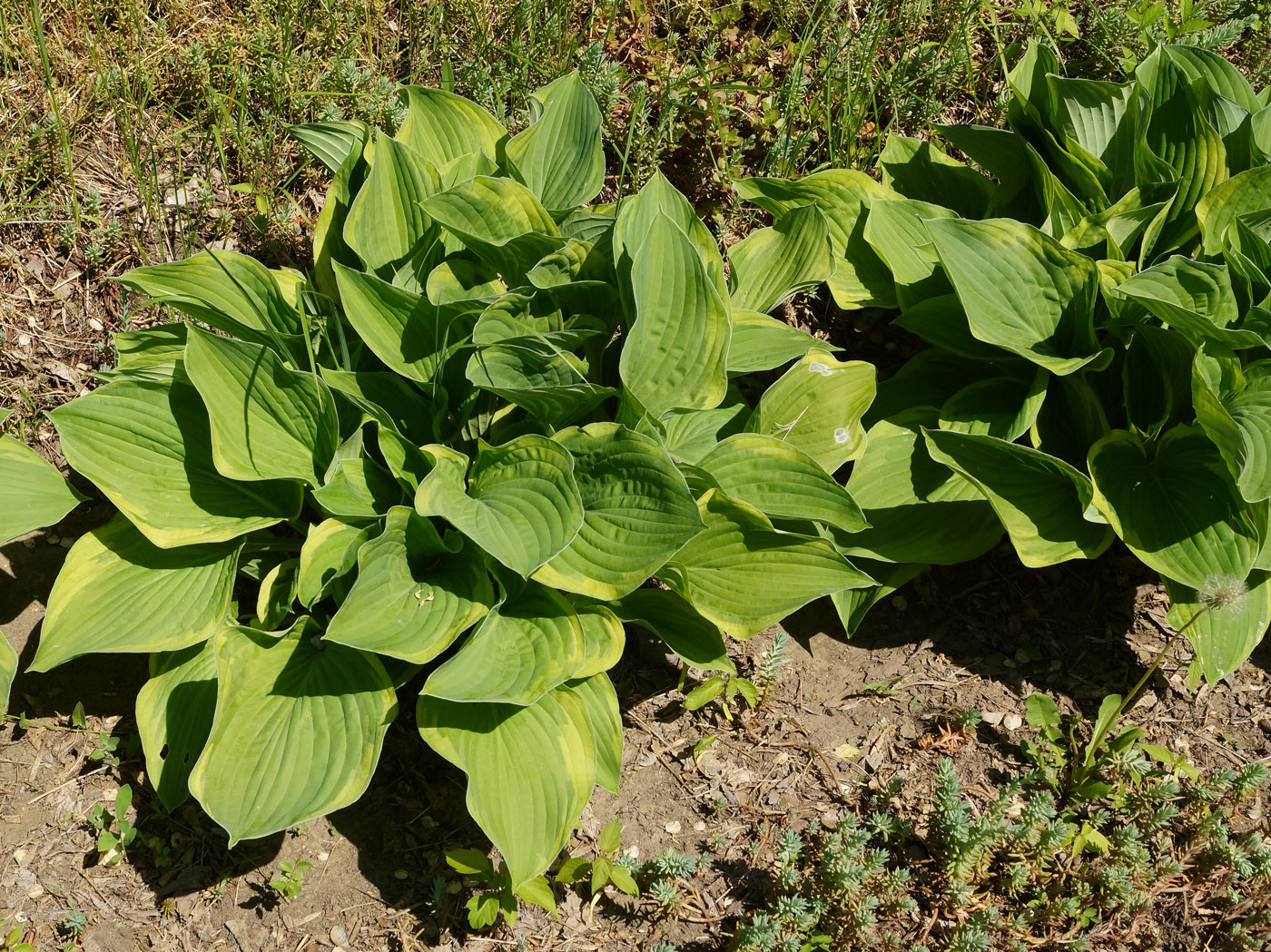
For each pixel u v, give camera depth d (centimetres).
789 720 153
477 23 183
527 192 147
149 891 138
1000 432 155
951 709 154
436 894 138
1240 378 146
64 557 152
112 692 147
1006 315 151
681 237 141
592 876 137
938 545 154
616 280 147
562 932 139
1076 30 191
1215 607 141
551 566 136
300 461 144
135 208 167
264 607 140
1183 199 162
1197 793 146
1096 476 149
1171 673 157
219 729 130
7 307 159
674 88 177
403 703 149
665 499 135
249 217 169
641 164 177
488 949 137
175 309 157
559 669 132
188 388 143
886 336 179
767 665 150
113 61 173
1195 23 186
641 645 156
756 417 153
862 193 168
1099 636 159
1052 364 147
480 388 145
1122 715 153
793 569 142
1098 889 140
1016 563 165
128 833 139
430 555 142
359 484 142
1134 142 161
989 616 161
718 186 180
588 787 134
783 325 154
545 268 146
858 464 155
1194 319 141
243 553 148
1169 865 140
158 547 142
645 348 143
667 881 139
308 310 150
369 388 147
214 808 127
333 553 138
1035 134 169
